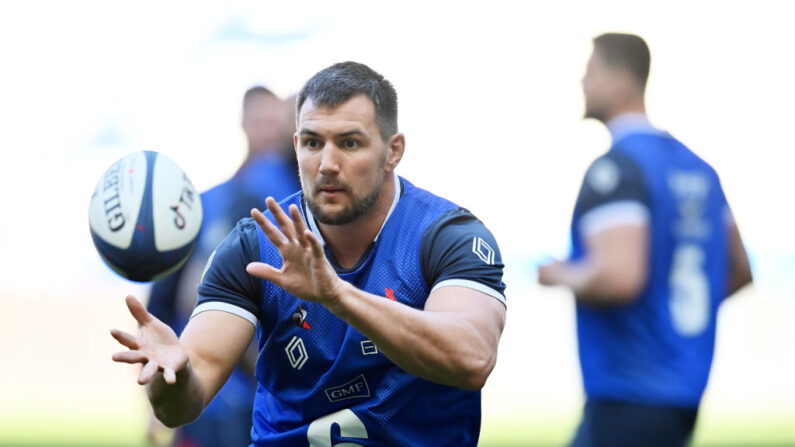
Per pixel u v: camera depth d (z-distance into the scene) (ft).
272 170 69.67
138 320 35.22
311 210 38.96
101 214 38.99
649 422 57.47
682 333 58.23
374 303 34.47
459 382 36.58
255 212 33.30
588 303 57.88
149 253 38.86
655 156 58.03
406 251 40.42
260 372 42.16
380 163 38.81
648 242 57.41
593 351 58.65
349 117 37.96
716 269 59.98
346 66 39.22
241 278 40.70
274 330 41.01
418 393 40.50
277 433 42.27
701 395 58.95
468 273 38.93
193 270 69.77
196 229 40.50
